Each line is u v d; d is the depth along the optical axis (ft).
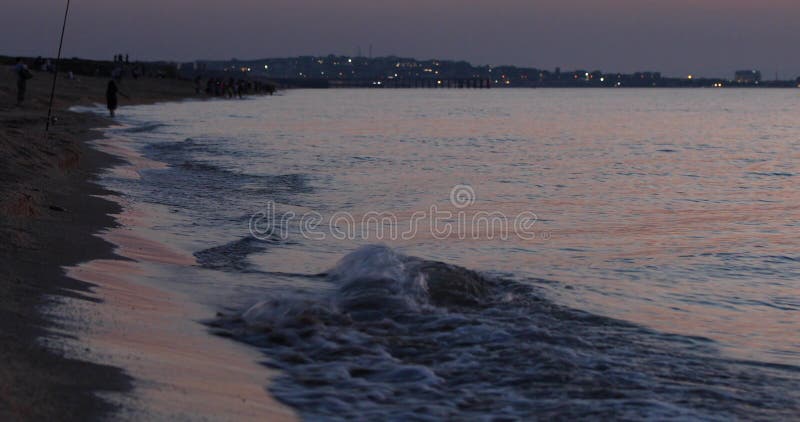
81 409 17.13
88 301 26.27
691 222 53.67
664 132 178.09
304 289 32.09
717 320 29.66
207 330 25.76
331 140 130.52
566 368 23.31
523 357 24.23
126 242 38.22
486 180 77.77
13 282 26.89
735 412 20.22
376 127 174.19
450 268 33.88
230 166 82.43
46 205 43.60
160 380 19.77
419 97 570.05
